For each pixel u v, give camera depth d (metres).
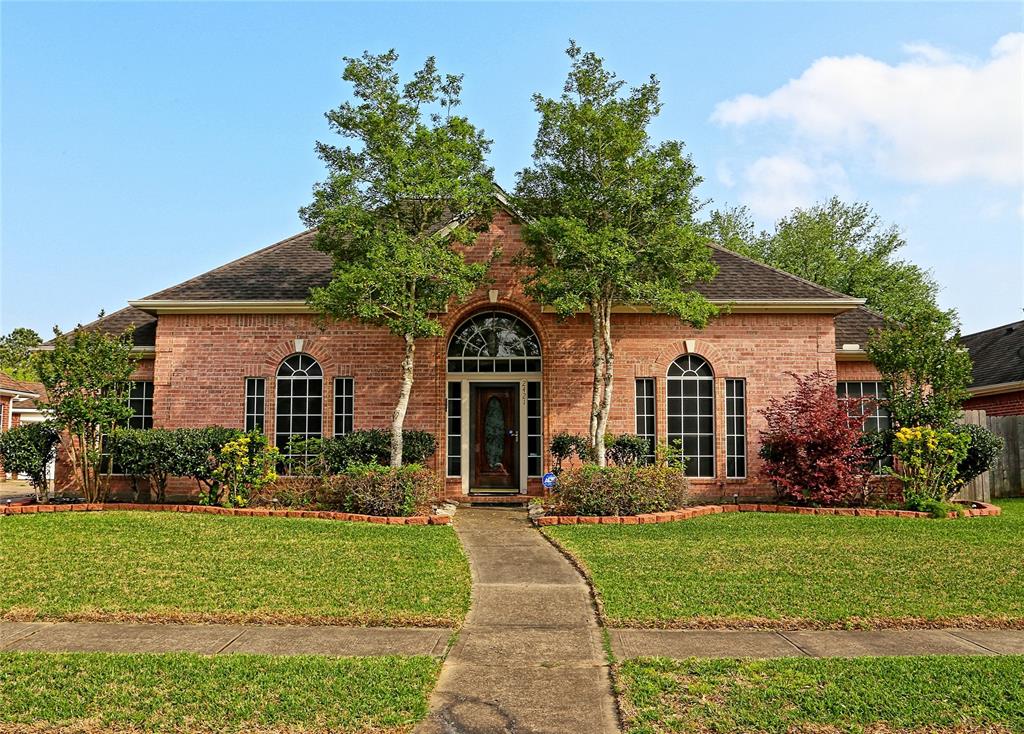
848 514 13.85
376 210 14.52
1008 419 19.70
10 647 6.48
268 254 18.48
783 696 5.30
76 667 5.89
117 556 9.66
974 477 15.38
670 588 8.22
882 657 6.16
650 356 16.53
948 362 14.73
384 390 16.41
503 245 16.67
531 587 8.55
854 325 18.56
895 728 4.85
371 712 5.08
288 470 15.69
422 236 14.66
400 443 14.59
